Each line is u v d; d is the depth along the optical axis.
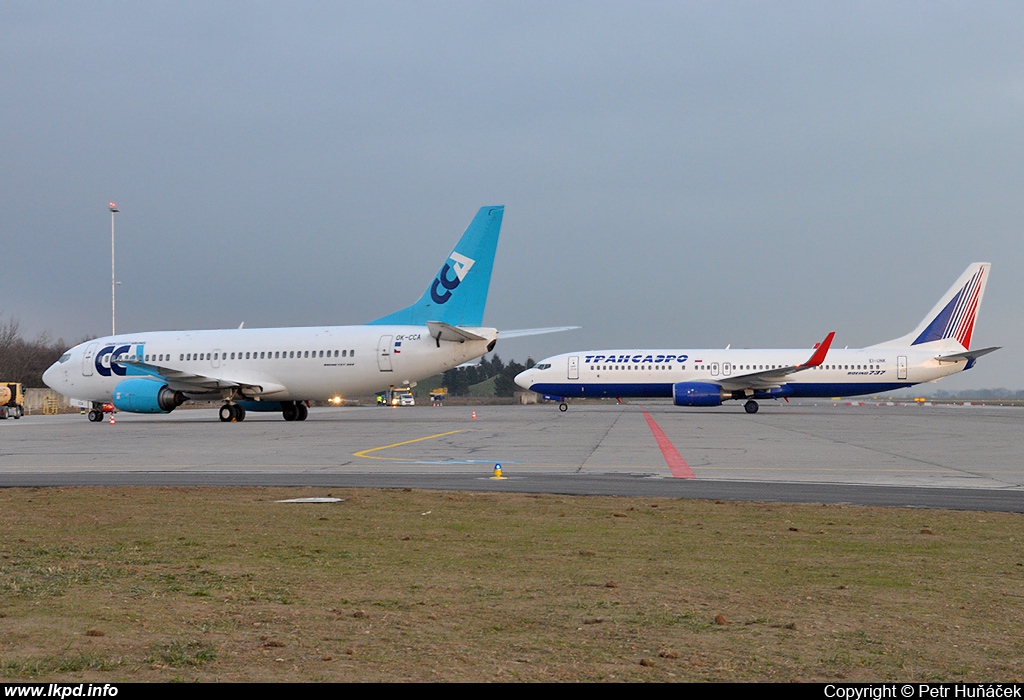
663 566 18.72
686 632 13.41
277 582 16.81
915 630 13.68
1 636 12.68
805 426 80.00
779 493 32.03
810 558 19.72
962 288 112.00
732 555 20.06
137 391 86.88
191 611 14.36
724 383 111.25
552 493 32.00
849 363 111.25
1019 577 17.75
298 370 87.12
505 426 80.56
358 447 55.38
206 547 20.78
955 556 20.03
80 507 28.05
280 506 28.23
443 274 85.81
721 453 49.91
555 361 115.81
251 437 65.69
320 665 11.51
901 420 94.69
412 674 11.20
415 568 18.36
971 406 177.38
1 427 83.81
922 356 111.06
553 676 11.25
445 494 31.44
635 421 90.38
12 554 19.80
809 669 11.72
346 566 18.53
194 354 89.81
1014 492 32.38
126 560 19.08
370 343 85.62
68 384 93.88
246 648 12.23
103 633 12.85
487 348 85.50
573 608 14.88
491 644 12.64
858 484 34.97
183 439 63.94
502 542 21.72
